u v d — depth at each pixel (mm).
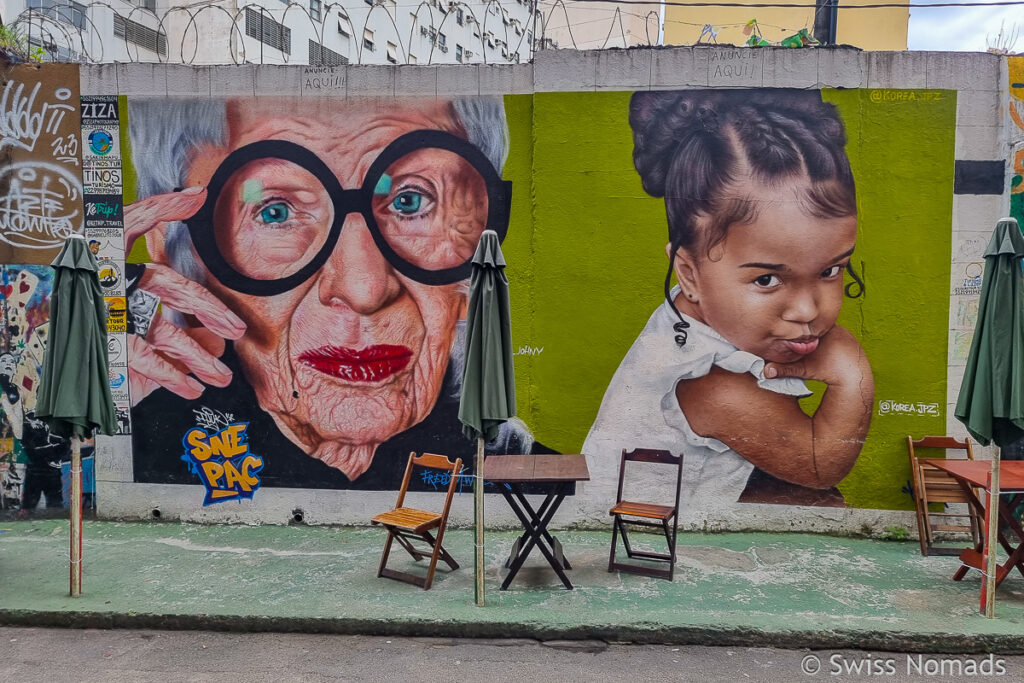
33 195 7039
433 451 6812
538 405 6766
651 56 6621
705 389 6648
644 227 6672
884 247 6520
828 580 5520
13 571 5664
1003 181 6453
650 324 6688
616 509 5695
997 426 4773
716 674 4234
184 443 6977
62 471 7070
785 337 6574
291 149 6844
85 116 6965
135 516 7012
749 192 6566
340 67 6793
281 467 6926
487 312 4938
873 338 6547
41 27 7805
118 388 7000
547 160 6688
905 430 6535
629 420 6711
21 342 7055
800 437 6594
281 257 6879
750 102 6566
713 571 5707
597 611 4891
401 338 6828
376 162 6805
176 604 4992
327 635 4758
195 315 6949
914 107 6477
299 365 6895
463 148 6762
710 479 6668
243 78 6852
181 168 6922
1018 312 4688
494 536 6598
